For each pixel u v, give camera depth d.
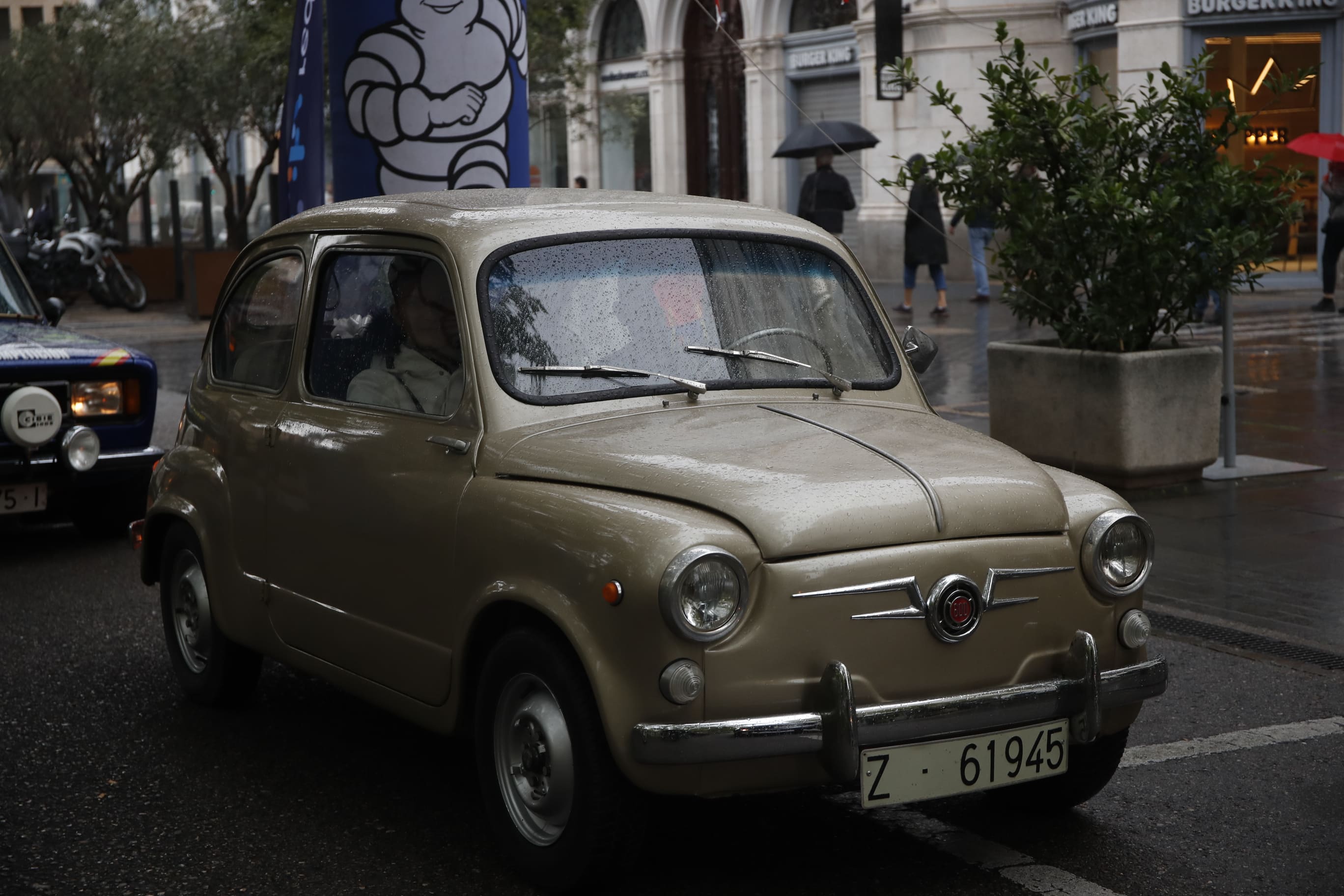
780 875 4.21
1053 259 9.31
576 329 4.51
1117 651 4.19
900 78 9.90
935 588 3.84
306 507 4.92
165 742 5.46
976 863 4.29
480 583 4.14
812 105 29.75
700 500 3.80
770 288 4.88
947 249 19.53
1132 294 9.15
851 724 3.66
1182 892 4.09
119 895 4.16
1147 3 21.92
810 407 4.59
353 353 4.93
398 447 4.54
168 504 5.77
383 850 4.44
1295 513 8.55
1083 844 4.43
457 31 9.73
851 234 27.69
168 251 27.58
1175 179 9.07
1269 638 6.44
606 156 35.31
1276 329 16.89
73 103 27.03
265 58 24.14
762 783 3.73
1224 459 9.69
